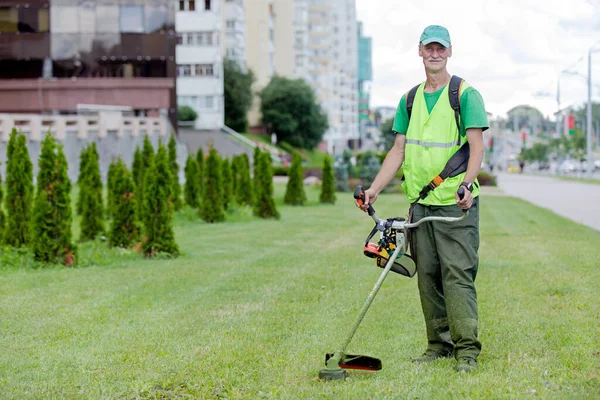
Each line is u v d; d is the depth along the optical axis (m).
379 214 23.25
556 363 6.24
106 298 9.62
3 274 11.41
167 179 13.42
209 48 71.75
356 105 161.38
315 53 125.25
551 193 42.12
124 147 33.66
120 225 14.08
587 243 15.65
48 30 46.50
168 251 13.34
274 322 8.06
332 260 12.96
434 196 6.16
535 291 9.69
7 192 13.27
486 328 7.62
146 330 7.78
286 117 86.31
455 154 6.17
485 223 21.39
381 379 5.87
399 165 6.43
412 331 7.59
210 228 18.55
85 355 6.82
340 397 5.41
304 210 24.84
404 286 10.21
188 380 5.99
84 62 46.78
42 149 12.27
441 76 6.23
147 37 46.88
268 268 12.05
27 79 46.38
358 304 9.01
